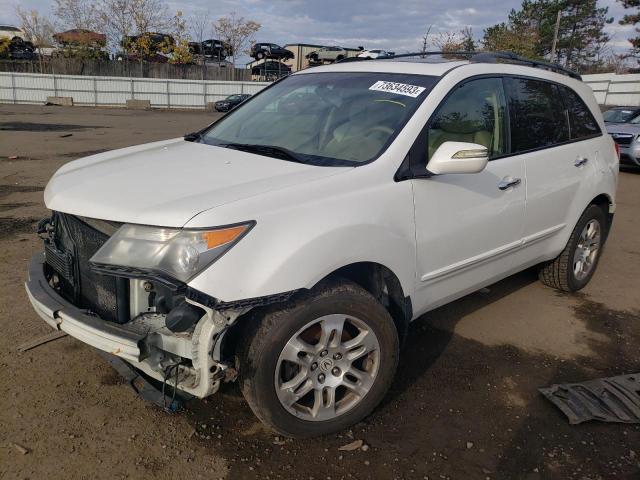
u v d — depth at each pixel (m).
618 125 12.73
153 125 23.62
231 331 2.56
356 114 3.29
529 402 3.25
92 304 2.80
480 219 3.42
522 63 4.16
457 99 3.36
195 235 2.29
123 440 2.74
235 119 3.91
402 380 3.42
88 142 15.70
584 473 2.68
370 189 2.80
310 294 2.58
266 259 2.37
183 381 2.53
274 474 2.57
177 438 2.78
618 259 6.01
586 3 47.44
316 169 2.82
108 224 2.57
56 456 2.61
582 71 50.44
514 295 4.85
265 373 2.51
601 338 4.11
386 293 3.01
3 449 2.63
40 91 39.75
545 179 3.98
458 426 2.99
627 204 8.92
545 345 3.96
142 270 2.34
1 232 6.00
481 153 2.84
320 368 2.71
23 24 49.16
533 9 47.47
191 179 2.72
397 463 2.69
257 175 2.75
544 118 4.12
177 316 2.32
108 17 47.69
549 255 4.41
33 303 2.76
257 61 48.06
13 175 9.66
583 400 3.21
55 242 3.06
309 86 3.81
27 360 3.39
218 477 2.54
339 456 2.71
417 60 3.80
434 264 3.19
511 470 2.68
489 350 3.85
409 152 3.01
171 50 48.38
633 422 3.06
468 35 30.45
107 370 3.33
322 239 2.52
